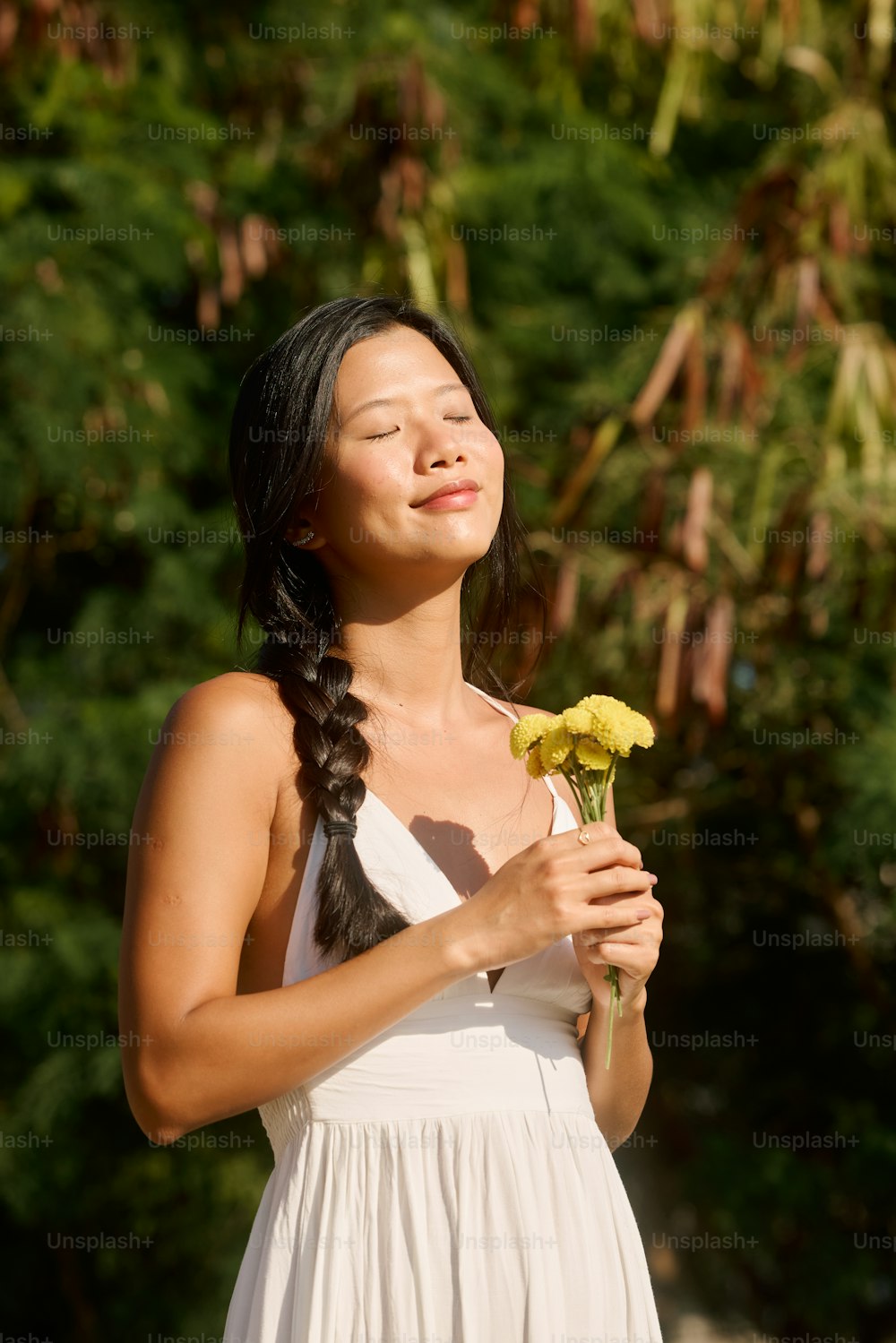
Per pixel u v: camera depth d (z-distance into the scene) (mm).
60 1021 7699
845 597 7457
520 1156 2291
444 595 2662
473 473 2578
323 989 2193
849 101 8055
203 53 8500
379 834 2416
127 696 8086
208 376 8219
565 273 8594
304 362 2600
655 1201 8469
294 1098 2367
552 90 8500
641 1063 2646
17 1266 8359
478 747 2713
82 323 7477
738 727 7719
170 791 2352
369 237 7984
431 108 7699
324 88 7801
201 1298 7887
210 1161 7852
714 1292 8750
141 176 7742
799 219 7750
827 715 7723
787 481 7387
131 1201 7816
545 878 2240
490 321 8445
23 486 7531
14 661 8312
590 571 7285
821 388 8055
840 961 8797
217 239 8039
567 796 2832
